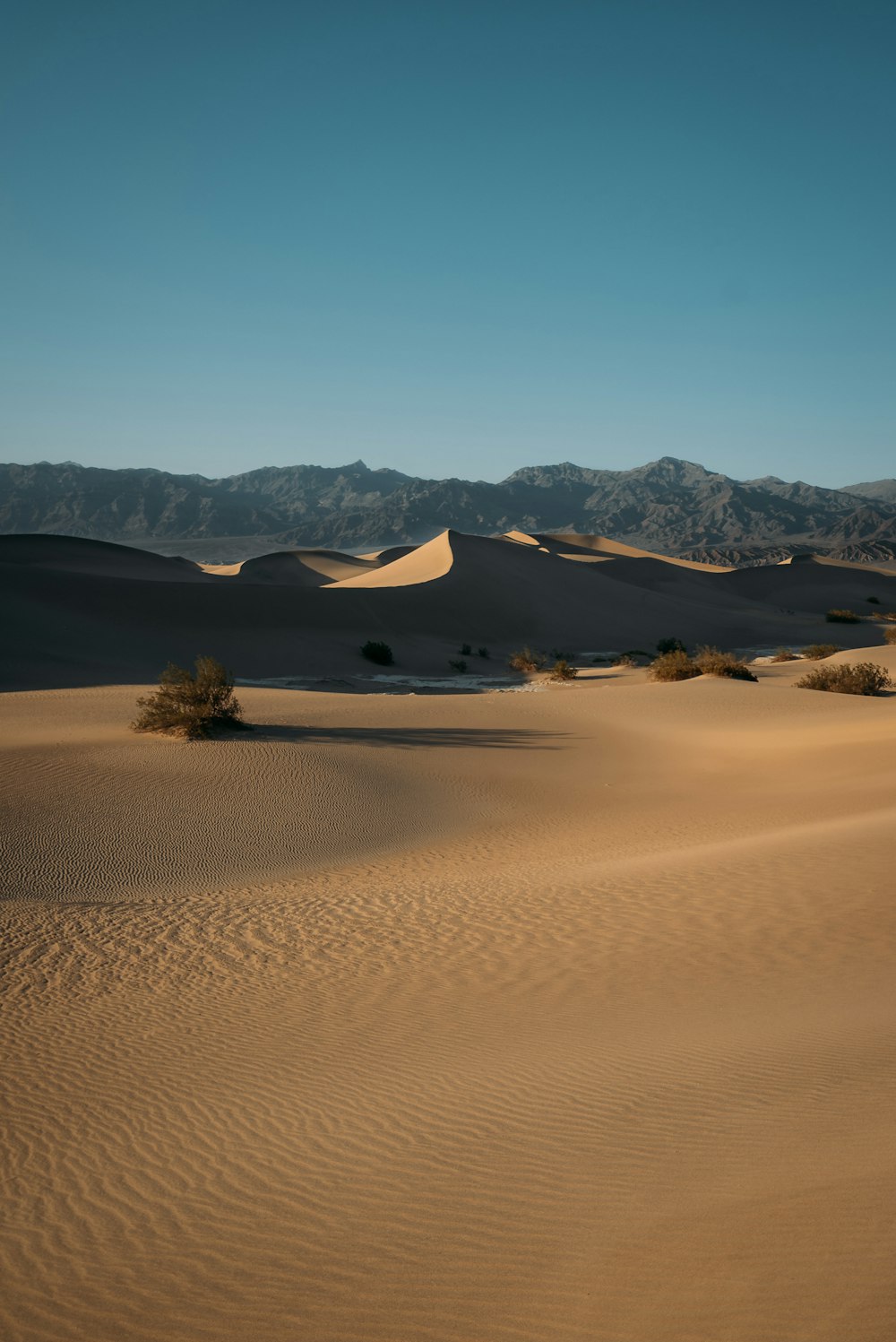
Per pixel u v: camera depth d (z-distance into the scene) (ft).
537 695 121.19
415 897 44.62
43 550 456.45
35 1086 25.21
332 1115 21.81
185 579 463.01
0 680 155.22
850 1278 12.32
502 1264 14.58
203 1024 29.40
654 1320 12.37
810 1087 19.80
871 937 31.89
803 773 74.43
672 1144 18.01
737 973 29.99
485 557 357.20
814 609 478.18
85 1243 17.17
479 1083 22.77
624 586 378.94
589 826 62.69
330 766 77.05
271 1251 16.15
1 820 58.39
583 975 31.50
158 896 47.91
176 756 76.79
